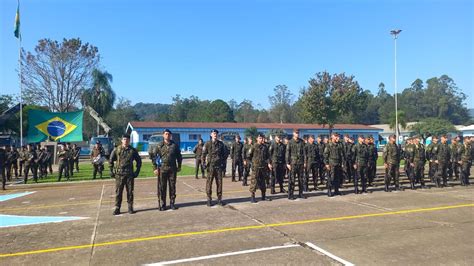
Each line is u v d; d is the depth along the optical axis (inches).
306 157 473.4
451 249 236.1
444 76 4655.5
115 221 330.6
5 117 1392.7
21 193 529.7
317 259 220.2
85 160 1403.8
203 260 222.4
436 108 4554.6
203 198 444.8
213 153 391.2
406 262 213.8
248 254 231.6
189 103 4151.1
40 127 976.9
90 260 227.6
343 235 270.5
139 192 510.9
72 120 1003.3
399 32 1476.4
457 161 557.3
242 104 4153.5
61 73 1911.9
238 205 393.4
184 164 1053.8
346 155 504.7
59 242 268.5
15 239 279.6
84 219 342.3
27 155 619.5
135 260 225.5
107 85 2091.5
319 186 534.6
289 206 384.2
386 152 488.7
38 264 223.3
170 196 379.2
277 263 214.4
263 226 300.4
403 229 285.9
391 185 550.3
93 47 1968.5
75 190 550.3
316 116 1611.7
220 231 287.9
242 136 1854.1
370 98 4404.5
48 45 1871.3
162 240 266.7
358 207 375.6
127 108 3137.3
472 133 2352.4
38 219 347.9
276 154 469.1
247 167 562.9
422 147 517.0
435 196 443.8
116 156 363.3
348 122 2847.0
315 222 311.3
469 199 421.1
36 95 1878.7
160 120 3735.2
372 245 245.9
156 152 377.7
